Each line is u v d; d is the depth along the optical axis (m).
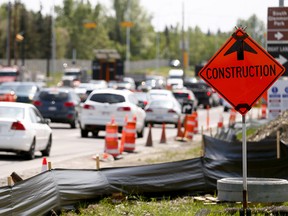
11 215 20.09
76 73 192.38
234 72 21.56
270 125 42.41
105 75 143.75
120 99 59.06
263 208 22.58
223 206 24.03
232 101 21.56
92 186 24.22
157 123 77.56
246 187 21.56
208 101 127.50
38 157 42.66
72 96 69.56
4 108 40.88
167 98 78.56
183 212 23.31
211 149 30.72
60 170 23.25
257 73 21.52
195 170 27.22
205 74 21.69
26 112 40.94
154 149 51.16
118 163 40.31
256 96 21.52
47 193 22.22
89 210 23.36
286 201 23.64
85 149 48.62
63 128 69.88
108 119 58.56
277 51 42.66
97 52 143.75
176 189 26.72
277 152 30.03
